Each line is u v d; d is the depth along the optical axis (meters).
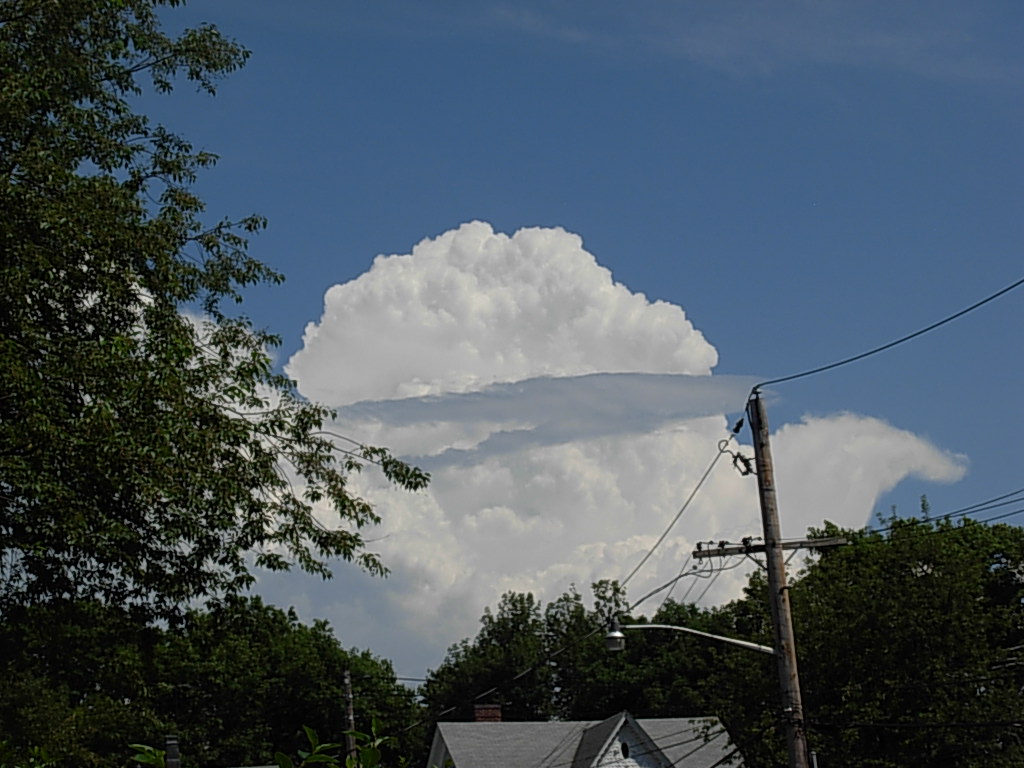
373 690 71.12
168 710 60.91
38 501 14.55
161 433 15.13
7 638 18.31
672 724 52.62
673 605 81.00
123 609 17.80
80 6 17.44
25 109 16.06
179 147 20.42
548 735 53.25
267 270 20.50
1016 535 56.66
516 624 88.94
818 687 38.56
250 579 17.58
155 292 17.38
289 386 18.78
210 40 20.12
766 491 22.38
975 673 37.22
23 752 8.07
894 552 39.59
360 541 18.12
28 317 15.37
